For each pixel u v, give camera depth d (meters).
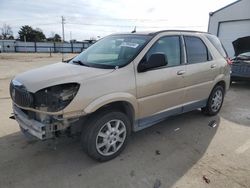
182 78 4.34
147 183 3.10
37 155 3.70
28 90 3.11
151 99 3.86
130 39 4.16
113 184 3.06
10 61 22.70
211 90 5.25
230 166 3.51
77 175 3.23
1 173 3.24
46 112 2.99
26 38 79.19
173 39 4.32
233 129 4.89
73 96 3.02
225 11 17.88
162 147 4.04
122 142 3.68
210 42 5.23
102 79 3.27
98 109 3.36
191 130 4.76
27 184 3.03
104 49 4.21
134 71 3.60
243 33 17.02
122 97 3.41
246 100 7.35
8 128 4.64
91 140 3.31
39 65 18.39
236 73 9.30
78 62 4.02
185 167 3.46
